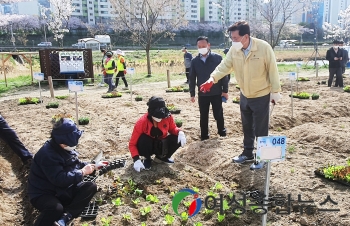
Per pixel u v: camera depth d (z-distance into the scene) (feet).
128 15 107.14
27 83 59.47
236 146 21.09
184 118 30.19
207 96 22.72
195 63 22.45
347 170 15.99
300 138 23.06
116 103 37.70
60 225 11.82
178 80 63.93
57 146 12.03
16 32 189.57
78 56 59.16
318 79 56.75
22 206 15.66
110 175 16.90
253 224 13.10
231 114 31.35
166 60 108.78
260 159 11.09
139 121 16.71
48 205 11.79
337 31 181.06
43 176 12.16
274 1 117.29
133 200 14.94
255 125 17.48
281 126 28.19
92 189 13.05
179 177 16.99
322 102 35.99
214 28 241.76
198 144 21.88
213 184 16.42
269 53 16.16
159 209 14.15
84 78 60.34
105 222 13.02
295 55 140.15
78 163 13.39
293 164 18.06
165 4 80.02
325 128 24.61
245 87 16.87
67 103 38.81
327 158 18.85
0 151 23.09
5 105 38.04
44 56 58.23
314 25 262.06
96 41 149.07
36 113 32.96
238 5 255.29
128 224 13.12
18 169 19.76
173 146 17.78
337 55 46.21
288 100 37.86
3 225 13.89
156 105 15.96
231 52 17.53
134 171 17.42
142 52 135.13
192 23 244.42
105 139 23.94
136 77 68.28
